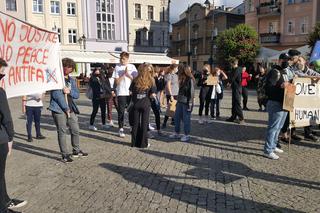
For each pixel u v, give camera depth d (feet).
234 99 37.81
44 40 18.24
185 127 28.81
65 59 22.80
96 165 21.93
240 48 121.90
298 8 132.77
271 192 17.19
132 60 116.78
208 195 16.85
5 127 13.82
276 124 22.88
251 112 47.39
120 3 153.58
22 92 17.51
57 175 20.06
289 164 21.83
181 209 15.28
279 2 139.74
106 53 120.67
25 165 22.12
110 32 152.25
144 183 18.57
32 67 17.89
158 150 25.68
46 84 18.48
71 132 23.66
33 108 29.58
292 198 16.42
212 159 23.11
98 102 34.35
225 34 126.31
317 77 24.86
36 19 135.23
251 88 107.45
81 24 143.64
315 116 25.52
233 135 30.94
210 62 142.92
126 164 22.06
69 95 23.11
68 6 141.28
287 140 28.25
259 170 20.66
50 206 15.72
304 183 18.44
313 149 25.67
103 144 27.81
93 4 146.00
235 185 18.19
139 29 166.50
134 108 26.22
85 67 131.75
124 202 16.07
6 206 14.67
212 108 40.11
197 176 19.65
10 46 16.92
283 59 23.08
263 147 26.30
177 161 22.70
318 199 16.29
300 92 24.70
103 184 18.48
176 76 35.01
